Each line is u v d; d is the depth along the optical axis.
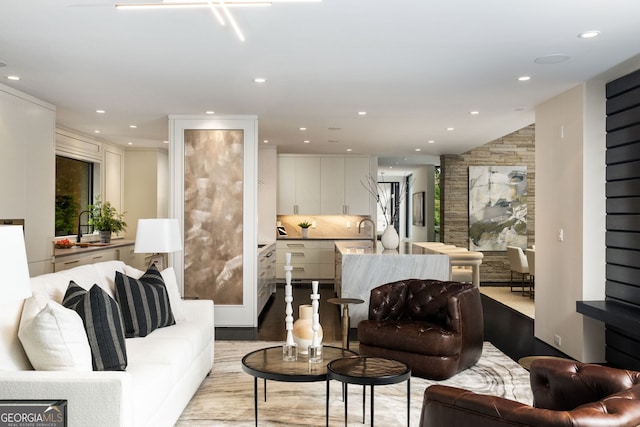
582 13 3.04
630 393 1.82
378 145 8.73
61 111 5.93
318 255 9.93
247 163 6.18
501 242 9.99
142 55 3.85
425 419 1.99
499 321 6.56
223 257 6.22
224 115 6.15
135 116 6.23
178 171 6.20
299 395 3.80
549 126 5.32
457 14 3.05
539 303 5.57
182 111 5.94
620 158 4.44
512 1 2.87
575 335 4.78
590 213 4.65
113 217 8.38
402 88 4.81
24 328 2.36
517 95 5.09
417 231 14.11
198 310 4.25
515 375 4.29
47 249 5.46
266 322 6.51
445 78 4.47
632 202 4.29
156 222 4.56
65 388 2.18
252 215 6.20
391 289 4.60
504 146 10.04
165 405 2.91
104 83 4.68
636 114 4.22
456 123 6.62
